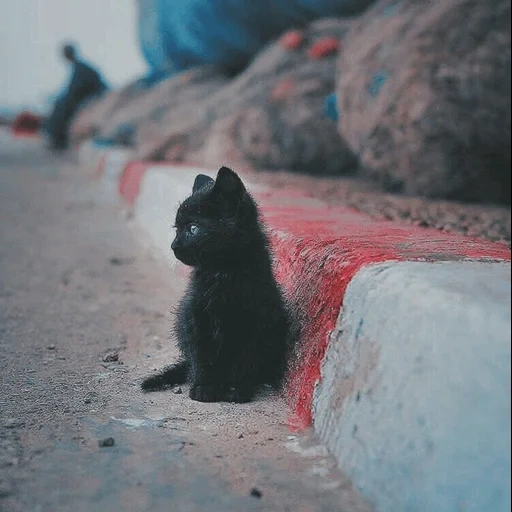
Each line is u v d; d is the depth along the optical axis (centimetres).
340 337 80
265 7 294
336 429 76
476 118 165
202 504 69
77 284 145
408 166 175
